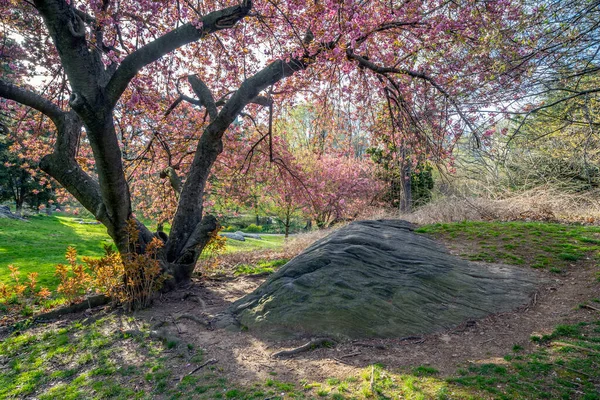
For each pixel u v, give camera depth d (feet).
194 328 18.94
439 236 29.60
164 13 24.59
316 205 48.08
